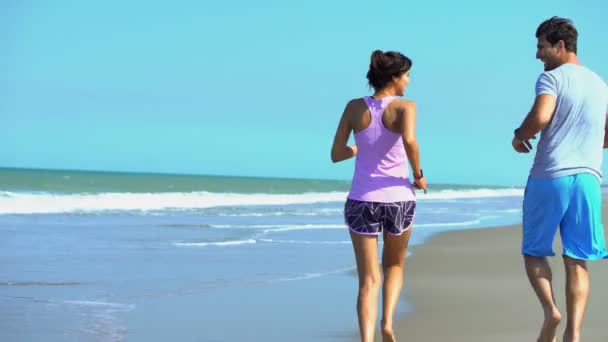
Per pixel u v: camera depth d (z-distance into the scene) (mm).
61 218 20594
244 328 7027
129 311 7766
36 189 46344
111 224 19016
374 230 5438
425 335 6676
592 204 4945
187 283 9719
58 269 10742
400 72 5441
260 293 9016
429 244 15359
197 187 68500
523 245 5191
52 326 6965
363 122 5410
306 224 20750
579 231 4973
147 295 8758
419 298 8523
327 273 10906
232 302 8391
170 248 13805
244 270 11062
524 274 10883
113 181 71375
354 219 5457
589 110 4965
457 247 14891
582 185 4922
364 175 5438
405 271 10969
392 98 5383
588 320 7016
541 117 4895
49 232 16281
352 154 5676
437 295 8766
